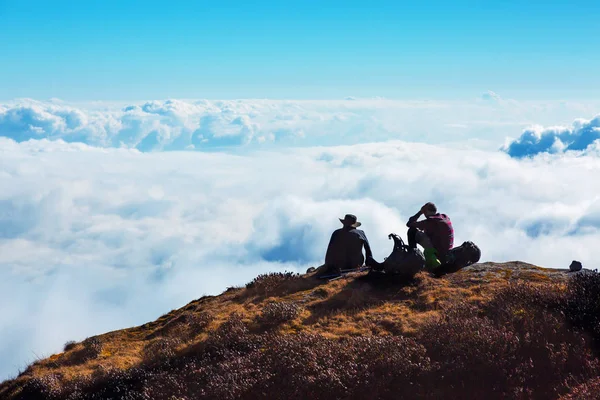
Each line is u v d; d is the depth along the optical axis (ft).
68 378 38.06
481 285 39.75
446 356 29.40
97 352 42.55
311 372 29.55
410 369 28.45
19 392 38.27
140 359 38.75
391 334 33.14
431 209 45.39
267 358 31.89
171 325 44.47
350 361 29.73
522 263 45.73
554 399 25.43
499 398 26.13
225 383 30.01
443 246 44.55
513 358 28.09
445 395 26.76
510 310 33.14
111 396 34.14
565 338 29.53
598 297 32.40
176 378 32.99
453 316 33.53
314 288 44.45
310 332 35.45
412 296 39.65
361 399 27.50
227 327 38.60
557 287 36.06
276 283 47.50
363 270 46.50
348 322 36.55
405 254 42.34
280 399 28.35
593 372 26.63
